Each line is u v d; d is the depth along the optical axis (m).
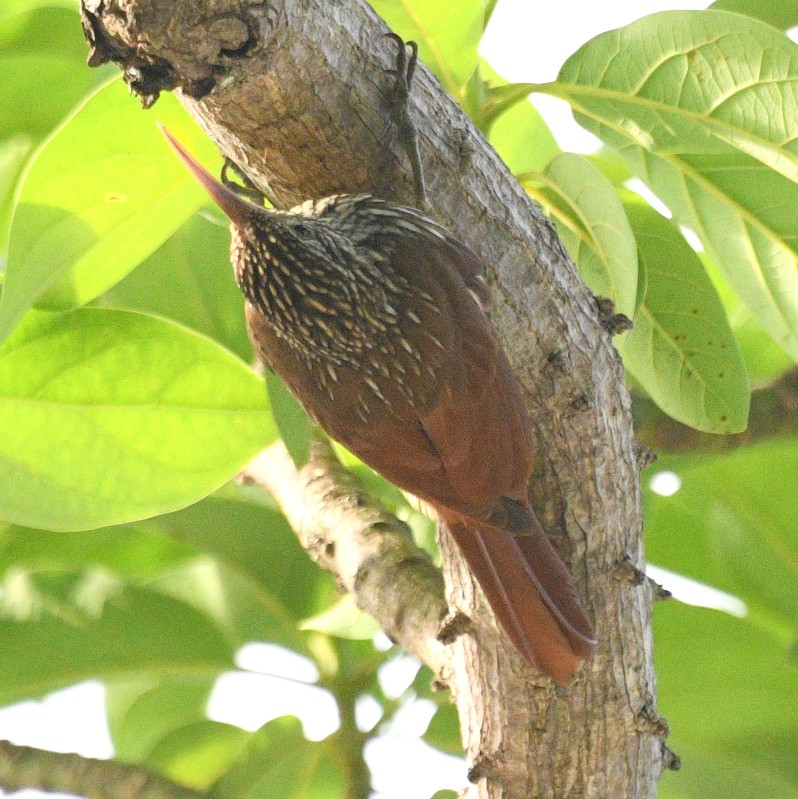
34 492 4.99
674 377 5.05
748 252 5.01
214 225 5.11
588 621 4.92
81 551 5.12
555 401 4.92
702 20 4.93
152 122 4.92
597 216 4.97
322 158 4.89
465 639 4.94
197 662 5.07
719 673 5.06
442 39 4.95
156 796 5.00
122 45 4.84
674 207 5.01
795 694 5.05
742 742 5.06
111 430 4.99
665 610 5.06
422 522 5.07
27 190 4.92
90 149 4.92
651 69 4.95
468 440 4.91
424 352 4.91
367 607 4.98
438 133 4.89
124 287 5.11
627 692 4.94
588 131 4.99
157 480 5.00
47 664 5.06
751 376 5.16
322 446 5.05
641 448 4.95
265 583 5.08
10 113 5.06
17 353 4.98
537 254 4.91
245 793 5.04
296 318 4.93
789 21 5.02
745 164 4.99
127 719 5.12
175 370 4.99
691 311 5.04
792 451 5.10
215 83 4.85
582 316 4.92
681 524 5.12
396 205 4.90
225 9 4.83
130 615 5.07
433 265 4.91
